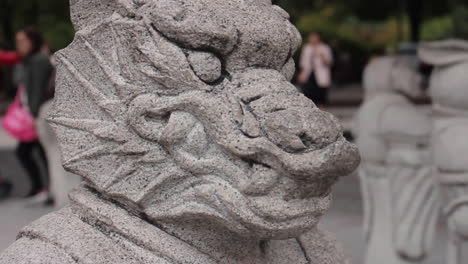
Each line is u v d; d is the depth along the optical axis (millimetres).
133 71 1510
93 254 1491
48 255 1492
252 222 1445
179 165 1484
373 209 4176
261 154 1438
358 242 5113
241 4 1553
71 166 1584
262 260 1683
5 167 8531
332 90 16094
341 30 18125
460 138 3514
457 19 11062
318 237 1861
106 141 1547
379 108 4070
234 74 1519
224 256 1590
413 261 4129
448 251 3688
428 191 4051
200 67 1473
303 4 16781
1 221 5719
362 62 17516
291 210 1455
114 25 1536
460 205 3545
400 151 4043
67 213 1610
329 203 1529
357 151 1513
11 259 1516
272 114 1447
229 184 1462
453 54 3566
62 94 1617
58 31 13148
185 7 1497
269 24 1550
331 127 1474
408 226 4074
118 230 1532
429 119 4027
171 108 1476
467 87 3502
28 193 6746
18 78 6465
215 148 1473
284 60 1604
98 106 1550
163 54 1477
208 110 1452
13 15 12641
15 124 6305
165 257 1521
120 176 1532
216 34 1477
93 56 1566
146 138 1500
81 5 1616
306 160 1425
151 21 1499
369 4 17453
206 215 1475
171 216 1508
